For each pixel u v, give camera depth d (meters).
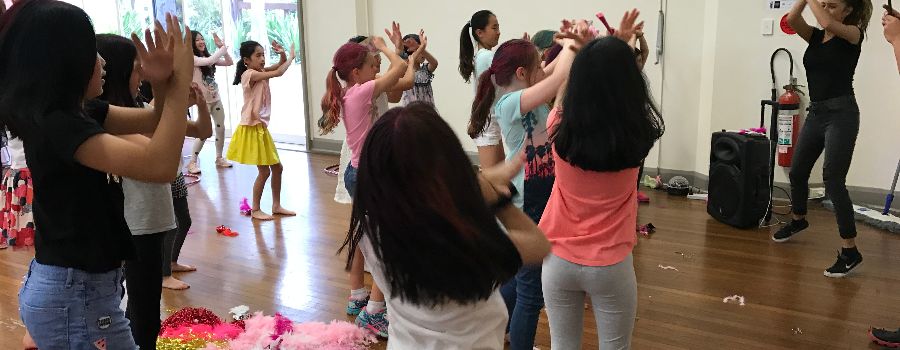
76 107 1.43
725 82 5.16
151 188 2.24
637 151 1.74
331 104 3.03
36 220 1.49
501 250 1.19
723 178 4.48
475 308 1.26
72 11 1.41
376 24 6.91
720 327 3.00
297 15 7.13
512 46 2.31
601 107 1.71
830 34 3.59
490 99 2.48
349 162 3.01
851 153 3.60
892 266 3.71
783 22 4.86
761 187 4.36
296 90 7.56
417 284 1.19
